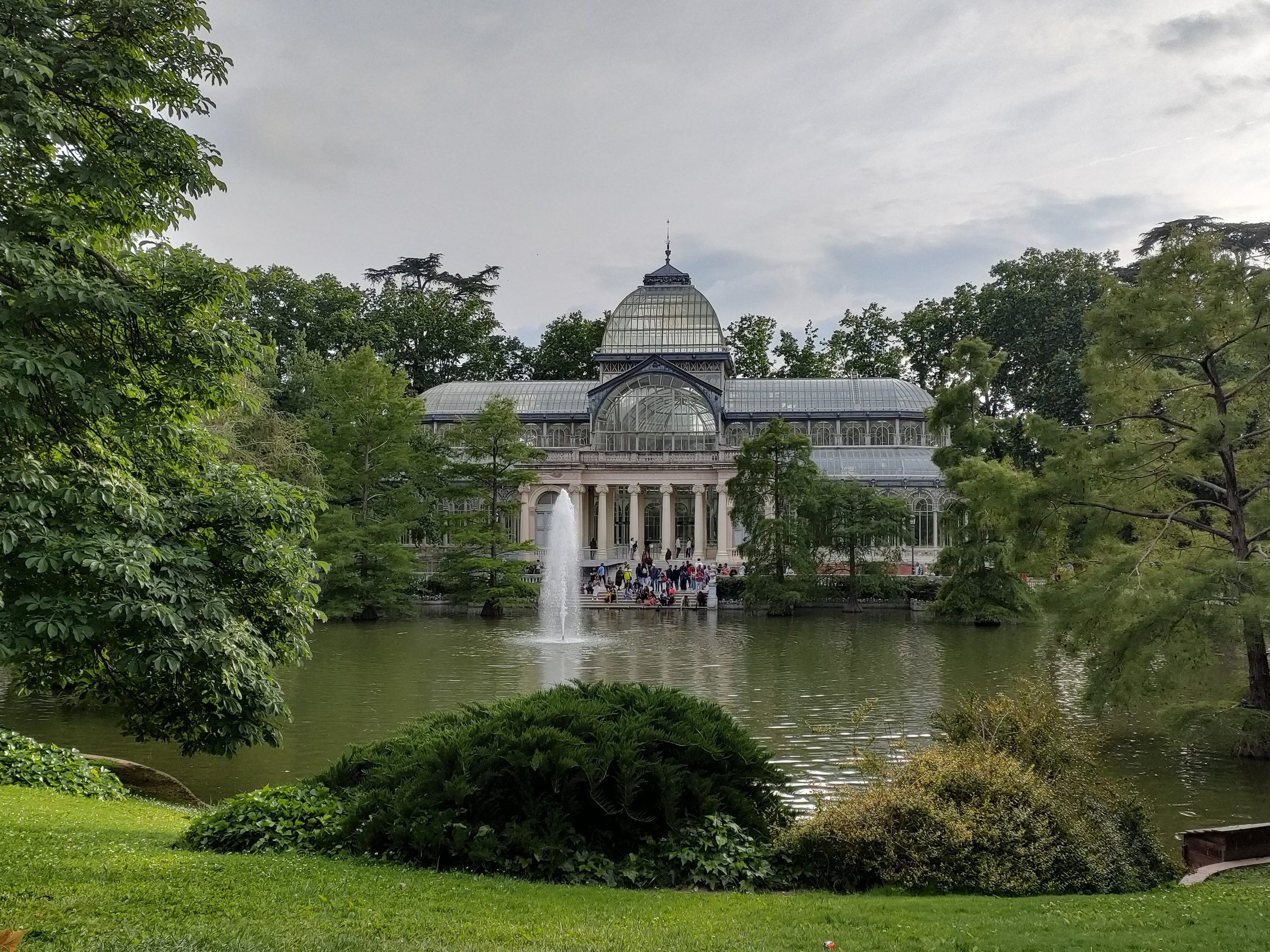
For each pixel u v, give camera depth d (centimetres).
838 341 13200
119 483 1516
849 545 7744
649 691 1716
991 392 11644
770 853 1488
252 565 1655
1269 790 2575
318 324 10906
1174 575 3009
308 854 1496
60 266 1519
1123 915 1252
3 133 1355
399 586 7081
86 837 1541
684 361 11181
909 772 1614
